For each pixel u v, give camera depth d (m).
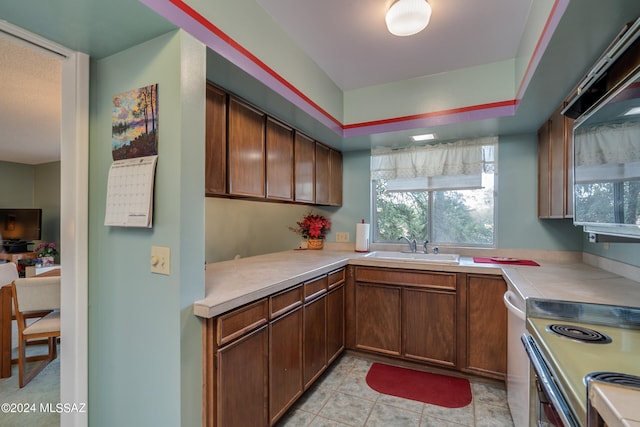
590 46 1.39
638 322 1.12
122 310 1.41
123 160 1.41
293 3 1.69
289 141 2.47
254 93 1.85
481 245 2.89
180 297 1.26
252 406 1.53
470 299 2.28
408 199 3.19
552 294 1.46
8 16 1.16
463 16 1.77
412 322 2.45
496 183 2.82
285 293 1.80
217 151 1.73
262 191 2.13
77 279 1.45
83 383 1.47
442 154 2.96
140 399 1.35
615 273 1.97
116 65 1.44
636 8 1.14
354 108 2.77
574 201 1.38
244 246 3.76
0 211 5.74
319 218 3.40
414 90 2.54
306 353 2.01
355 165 3.36
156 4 1.15
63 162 1.47
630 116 0.92
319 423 1.81
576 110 1.33
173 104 1.27
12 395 2.13
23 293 2.24
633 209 0.91
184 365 1.26
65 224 1.47
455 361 2.31
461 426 1.78
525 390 1.40
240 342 1.45
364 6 1.71
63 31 1.27
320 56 2.22
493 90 2.28
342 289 2.59
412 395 2.10
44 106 2.96
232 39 1.51
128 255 1.39
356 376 2.35
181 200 1.26
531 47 1.68
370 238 3.30
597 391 0.62
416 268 2.43
